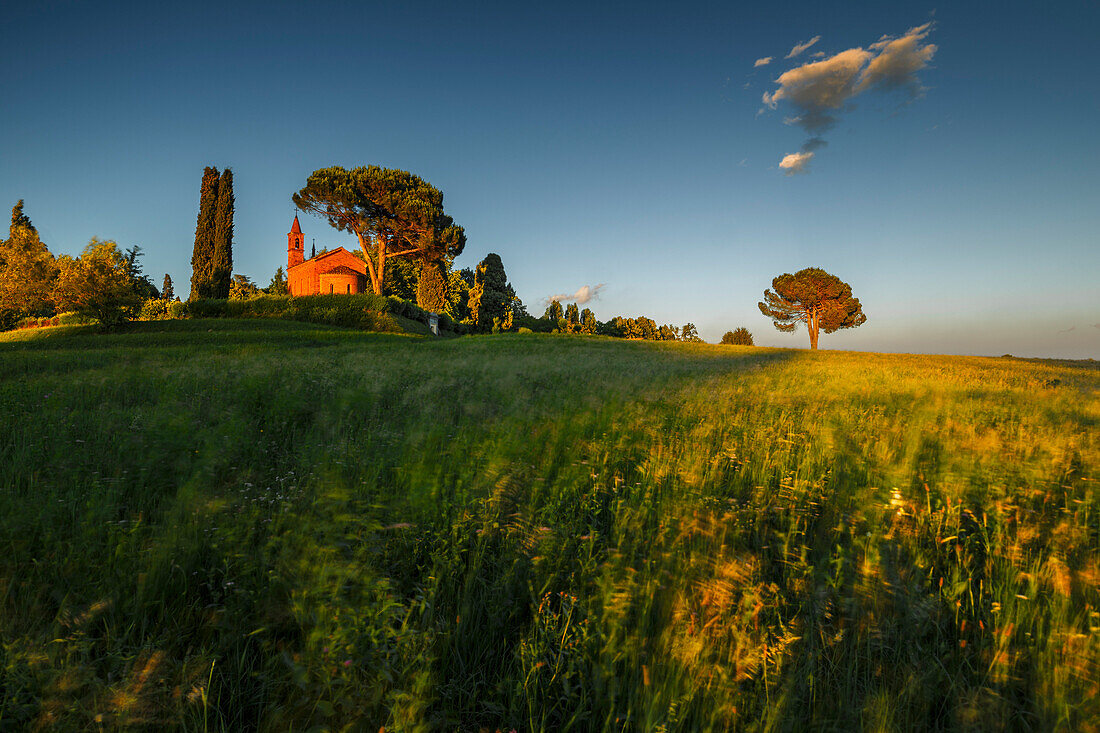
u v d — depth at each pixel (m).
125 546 2.42
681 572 2.30
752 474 3.96
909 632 2.09
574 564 2.53
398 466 3.78
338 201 42.03
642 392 7.51
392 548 2.66
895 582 2.23
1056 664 1.82
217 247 45.03
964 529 2.92
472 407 6.14
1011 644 2.03
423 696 1.73
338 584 1.98
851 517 2.92
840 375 13.04
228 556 2.36
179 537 2.52
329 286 53.28
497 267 66.88
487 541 2.77
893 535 2.71
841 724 1.70
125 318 30.73
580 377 9.68
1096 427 5.61
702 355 22.33
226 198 45.56
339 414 5.55
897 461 4.09
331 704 1.67
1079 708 1.60
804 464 4.09
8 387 6.91
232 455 4.03
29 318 39.97
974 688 1.80
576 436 4.67
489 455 3.87
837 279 58.19
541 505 3.18
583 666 1.85
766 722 1.65
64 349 18.44
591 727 1.75
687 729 1.67
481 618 2.30
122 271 30.41
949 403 7.31
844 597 2.23
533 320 72.12
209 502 2.79
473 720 1.89
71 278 28.11
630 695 1.74
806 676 1.87
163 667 1.77
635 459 4.26
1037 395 8.88
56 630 1.83
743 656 1.87
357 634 1.81
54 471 3.42
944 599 2.31
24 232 33.69
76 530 2.57
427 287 52.50
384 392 7.20
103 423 4.74
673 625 1.95
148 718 1.63
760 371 13.45
